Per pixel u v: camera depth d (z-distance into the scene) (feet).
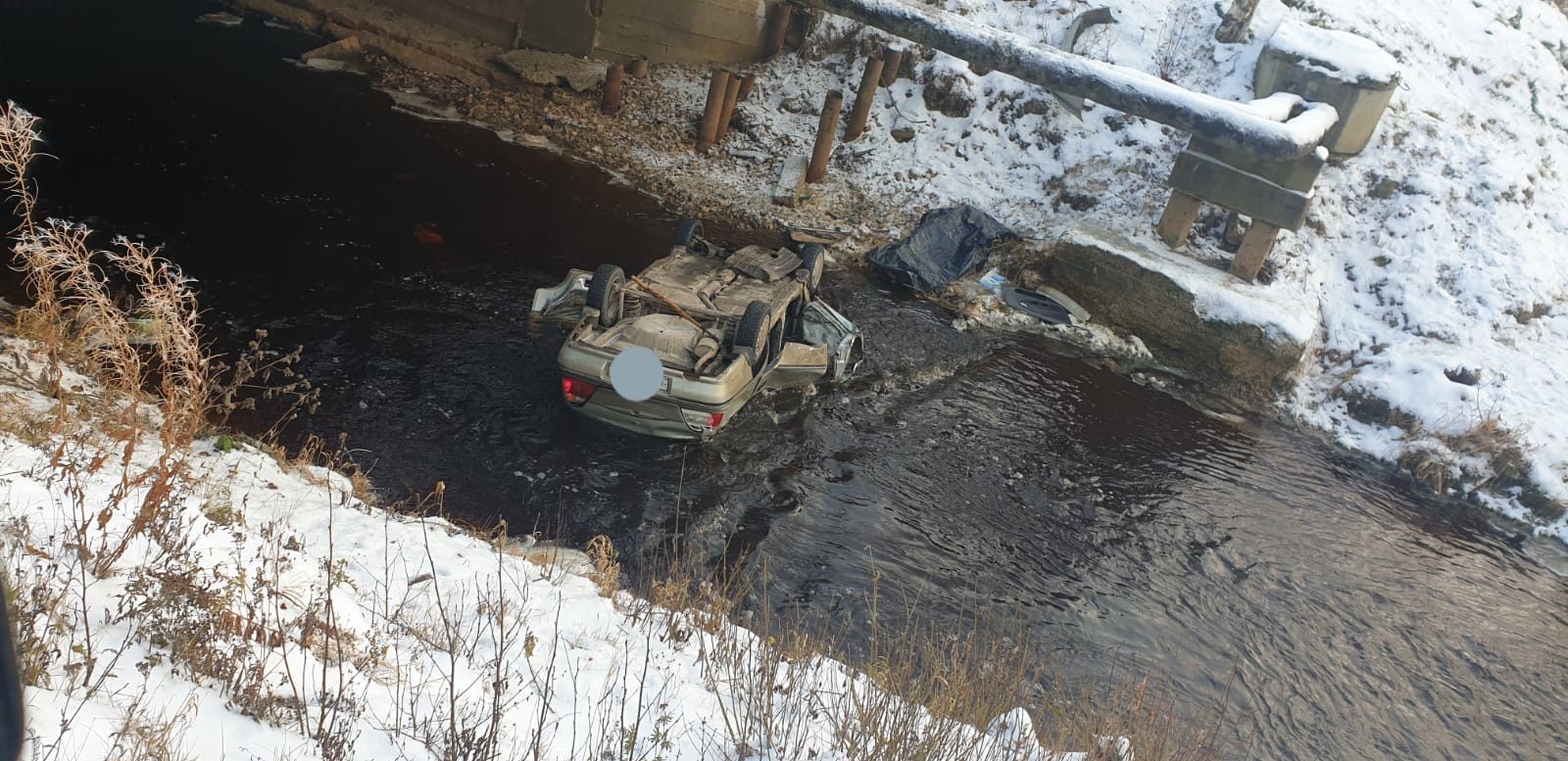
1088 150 56.03
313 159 46.52
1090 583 29.58
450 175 48.39
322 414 28.99
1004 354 43.60
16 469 18.16
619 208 49.65
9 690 4.47
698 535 27.68
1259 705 26.05
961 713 19.03
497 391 32.19
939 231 51.03
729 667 19.19
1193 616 29.14
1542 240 52.24
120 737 11.45
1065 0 62.39
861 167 57.31
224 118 48.75
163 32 58.85
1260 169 46.42
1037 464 35.29
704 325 33.12
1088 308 48.70
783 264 38.04
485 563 22.07
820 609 25.86
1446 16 63.77
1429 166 53.36
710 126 56.90
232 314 32.83
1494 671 29.50
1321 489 38.50
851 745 16.85
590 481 28.91
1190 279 46.06
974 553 29.73
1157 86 44.09
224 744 12.49
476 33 63.46
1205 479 37.09
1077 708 22.79
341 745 13.14
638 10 62.54
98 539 16.05
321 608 16.53
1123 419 40.22
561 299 34.73
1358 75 50.47
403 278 37.86
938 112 60.23
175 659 13.76
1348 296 49.65
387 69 59.31
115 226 36.40
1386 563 34.17
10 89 46.44
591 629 19.85
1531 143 58.85
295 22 63.36
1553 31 66.23
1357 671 28.30
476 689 16.17
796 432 33.65
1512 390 44.14
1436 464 40.75
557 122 57.00
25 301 29.68
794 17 66.44
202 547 17.20
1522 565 36.27
